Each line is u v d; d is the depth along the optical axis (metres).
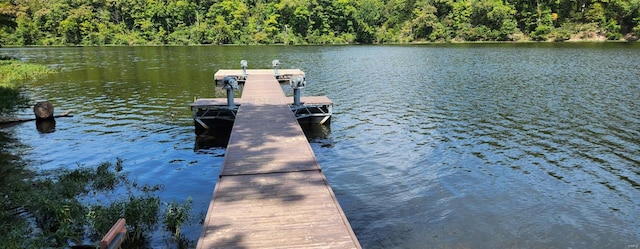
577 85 22.42
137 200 7.48
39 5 73.88
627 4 67.06
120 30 77.00
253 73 25.48
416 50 53.78
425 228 7.25
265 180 7.56
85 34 72.88
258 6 82.38
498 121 14.88
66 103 18.31
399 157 11.09
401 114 16.19
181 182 9.38
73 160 10.79
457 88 22.12
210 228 5.77
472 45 63.97
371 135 13.29
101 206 7.38
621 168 10.20
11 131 13.55
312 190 7.09
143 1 78.12
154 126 14.42
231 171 8.02
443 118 15.45
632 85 22.09
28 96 19.97
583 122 14.59
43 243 6.23
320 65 34.84
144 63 37.25
